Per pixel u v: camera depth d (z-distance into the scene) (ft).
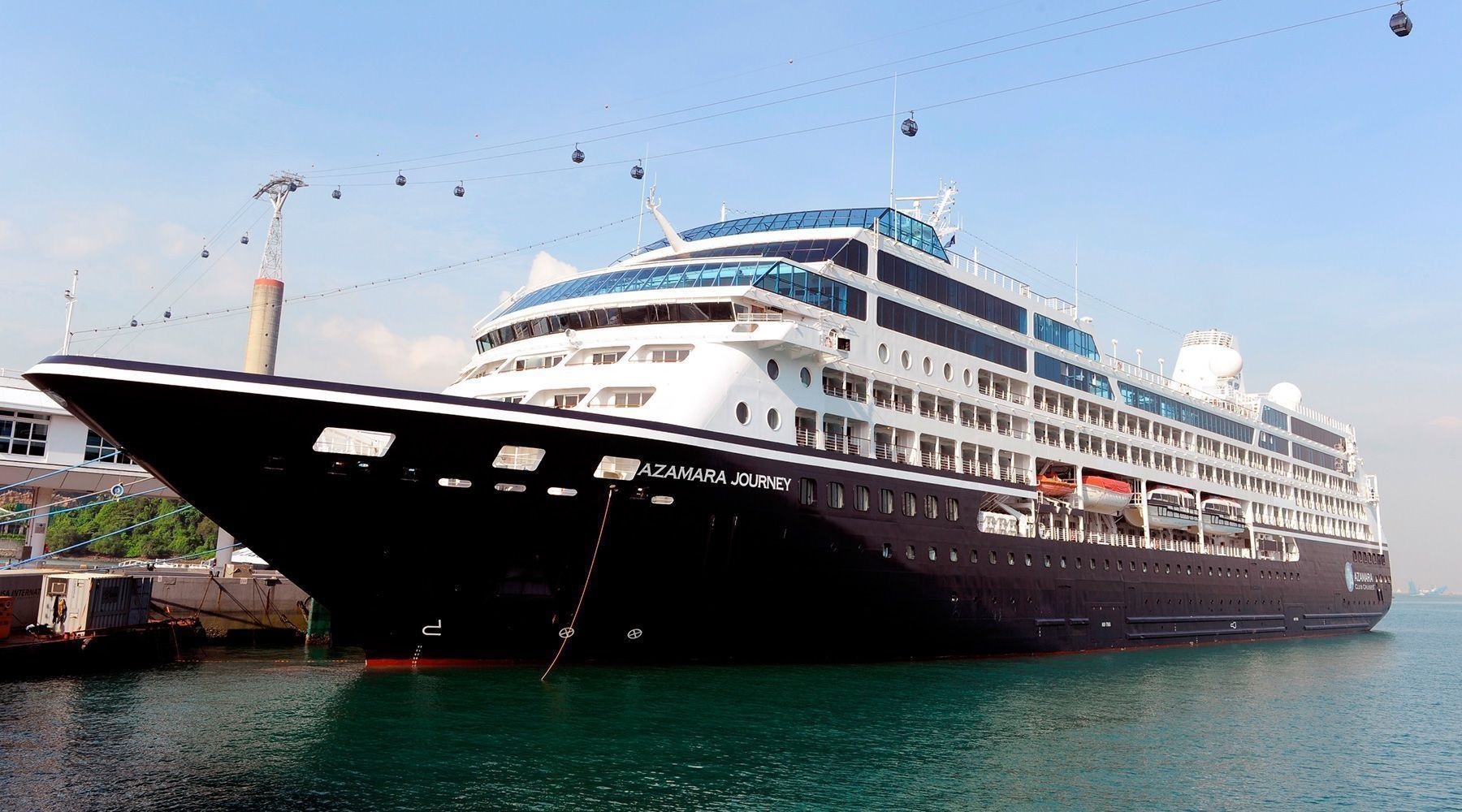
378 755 69.21
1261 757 84.99
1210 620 183.93
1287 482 225.35
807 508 105.60
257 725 77.41
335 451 82.23
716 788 65.62
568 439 88.94
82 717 80.43
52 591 110.01
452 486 86.99
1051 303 160.97
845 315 118.21
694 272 111.86
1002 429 143.13
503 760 69.05
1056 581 143.23
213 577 145.89
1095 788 71.82
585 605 95.81
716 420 99.76
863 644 114.62
